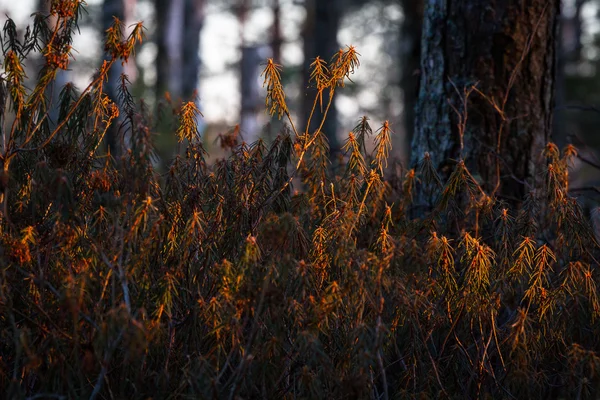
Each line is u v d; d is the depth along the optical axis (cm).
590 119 1466
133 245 236
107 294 240
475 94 350
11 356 243
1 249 221
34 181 230
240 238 256
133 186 232
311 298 229
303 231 243
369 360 217
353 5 1966
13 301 239
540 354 258
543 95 355
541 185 324
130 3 813
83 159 256
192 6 1353
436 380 256
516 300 280
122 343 224
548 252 248
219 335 226
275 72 261
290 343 239
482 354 263
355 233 262
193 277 245
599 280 269
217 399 216
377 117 1966
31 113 244
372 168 280
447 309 261
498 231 266
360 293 225
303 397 225
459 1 355
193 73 1338
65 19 252
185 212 258
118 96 268
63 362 218
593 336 271
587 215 322
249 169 264
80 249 245
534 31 338
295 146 282
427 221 277
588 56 1578
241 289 225
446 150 354
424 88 367
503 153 346
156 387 229
